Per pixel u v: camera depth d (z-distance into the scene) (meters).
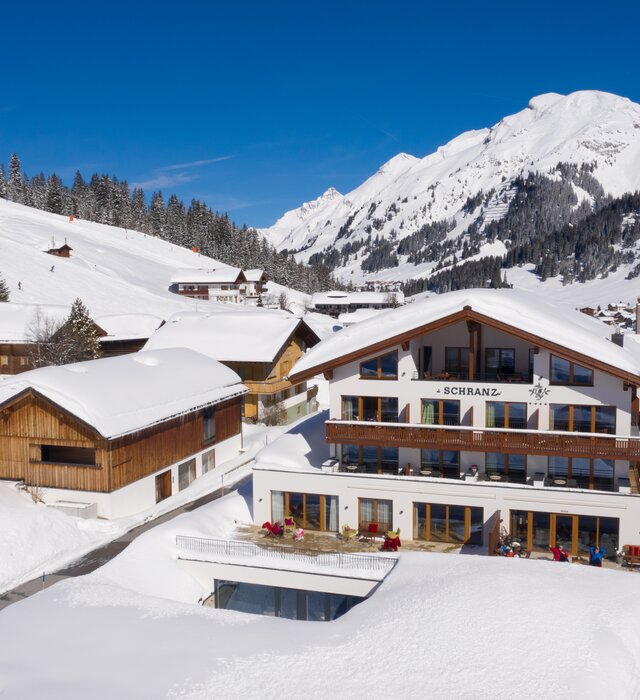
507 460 31.53
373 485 31.59
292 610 28.81
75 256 139.38
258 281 155.62
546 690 16.81
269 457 34.44
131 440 37.62
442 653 18.69
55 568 30.47
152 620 21.73
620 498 28.42
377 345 31.42
